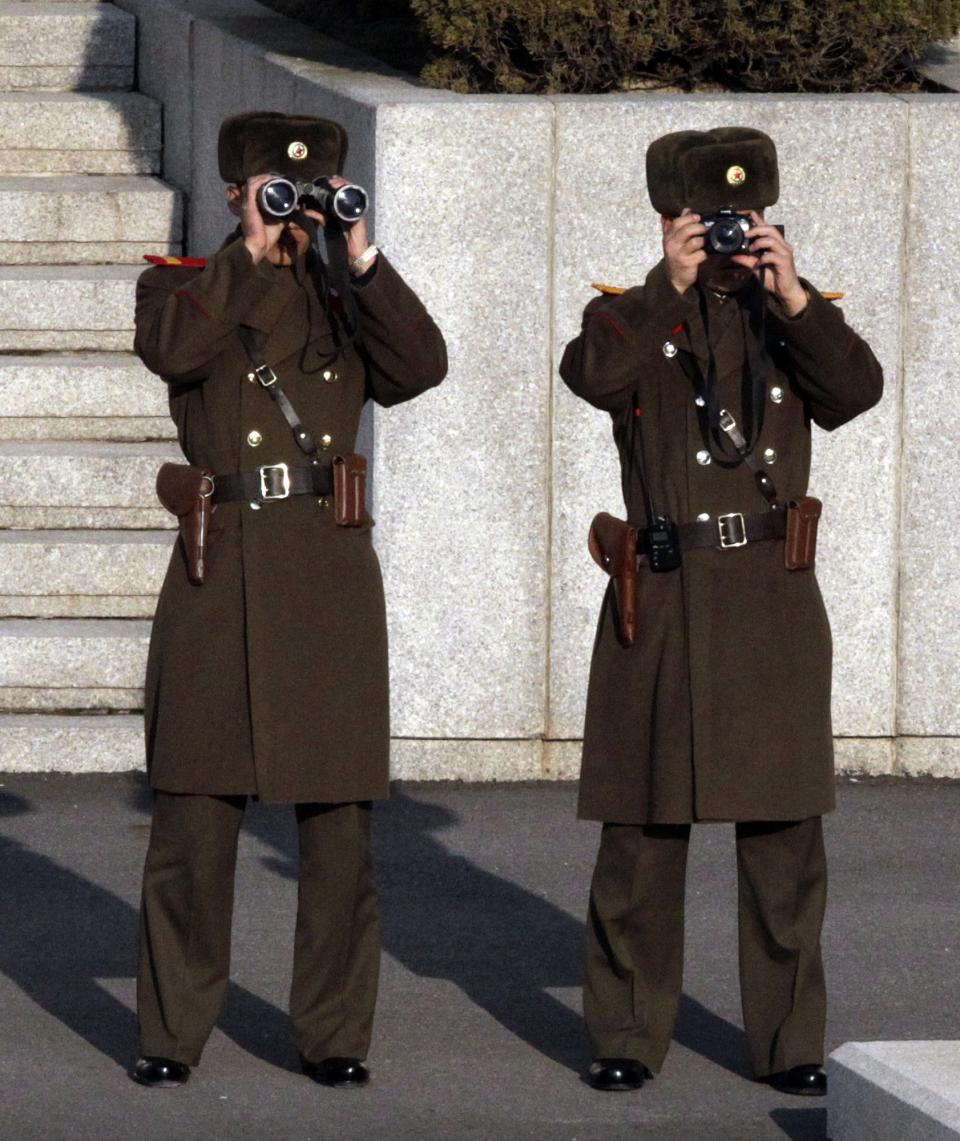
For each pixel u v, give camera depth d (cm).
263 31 3291
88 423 3070
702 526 1689
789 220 2570
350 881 1738
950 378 2603
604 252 2561
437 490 2583
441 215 2536
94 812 2491
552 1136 1645
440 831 2445
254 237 1658
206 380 1702
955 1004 1944
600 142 2542
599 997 1756
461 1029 1878
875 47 2723
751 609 1689
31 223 3391
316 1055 1753
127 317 3198
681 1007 1936
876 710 2648
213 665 1689
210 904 1727
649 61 2755
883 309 2589
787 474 1706
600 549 1736
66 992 1952
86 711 2717
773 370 1703
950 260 2589
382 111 2517
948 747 2661
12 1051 1811
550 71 2705
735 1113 1692
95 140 3641
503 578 2600
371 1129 1656
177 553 1723
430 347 1711
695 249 1633
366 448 2638
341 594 1702
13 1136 1634
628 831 1725
